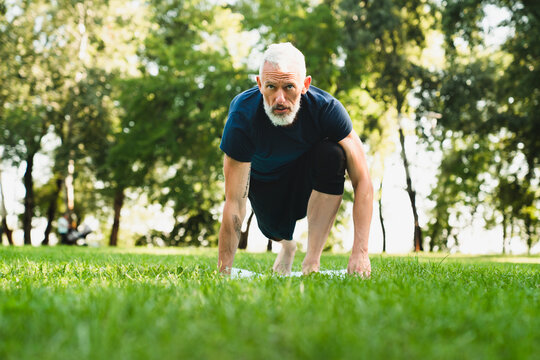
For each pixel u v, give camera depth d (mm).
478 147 21297
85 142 24156
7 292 2498
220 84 19375
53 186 28859
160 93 20359
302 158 4172
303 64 3590
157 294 2381
